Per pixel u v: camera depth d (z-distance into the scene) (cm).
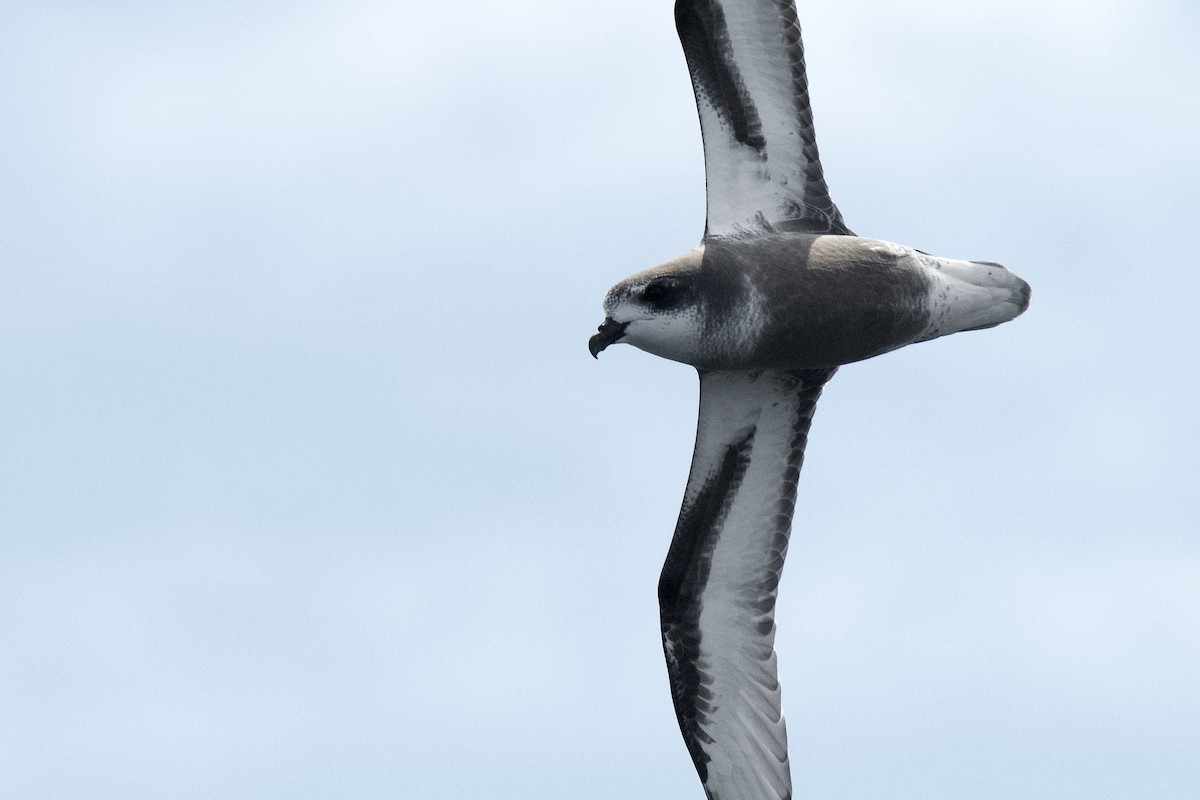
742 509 1812
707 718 1812
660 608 1838
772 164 1736
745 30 1719
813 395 1788
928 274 1712
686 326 1691
